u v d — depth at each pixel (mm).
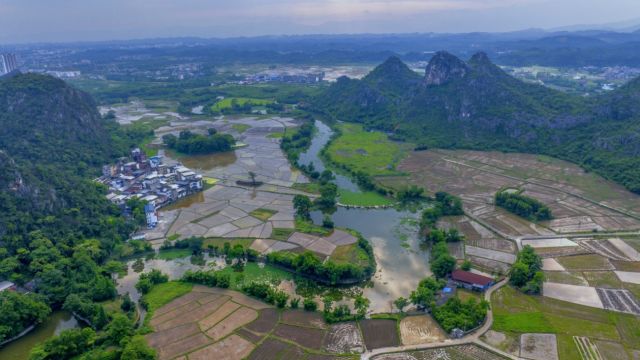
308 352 100438
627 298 118625
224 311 115375
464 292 122625
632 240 150250
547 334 105000
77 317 115875
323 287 128125
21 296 112250
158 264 142875
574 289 123062
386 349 101125
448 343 102625
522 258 133375
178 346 102312
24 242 136625
